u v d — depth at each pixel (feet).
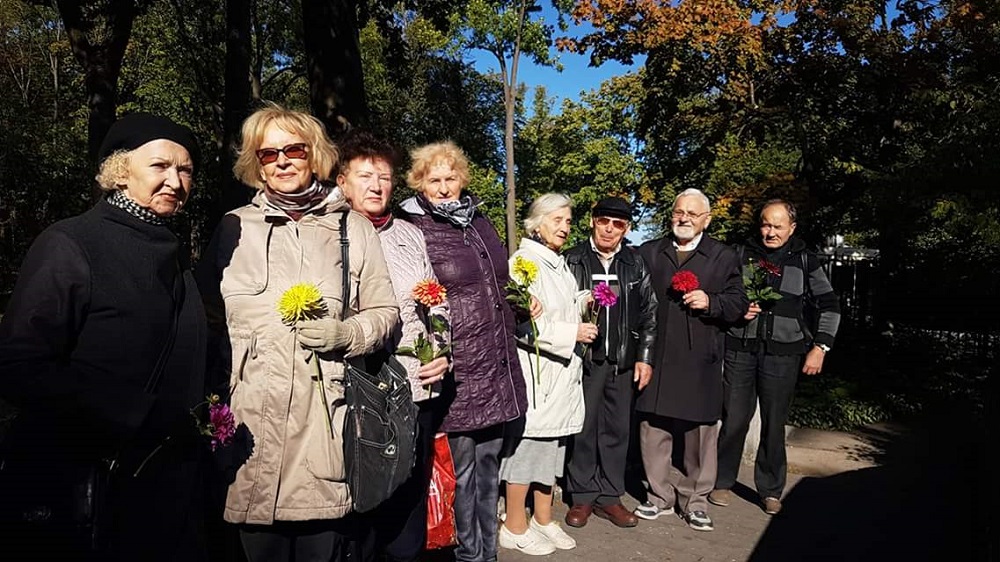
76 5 35.09
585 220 113.19
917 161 27.04
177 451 6.07
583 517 13.01
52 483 5.17
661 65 40.16
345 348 6.79
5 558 5.20
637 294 12.91
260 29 75.97
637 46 39.14
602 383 12.87
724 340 13.19
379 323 7.19
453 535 9.65
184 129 6.16
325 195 7.39
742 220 34.99
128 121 5.92
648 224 75.92
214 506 7.04
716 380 12.92
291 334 6.66
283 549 6.88
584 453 13.03
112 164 5.79
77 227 5.50
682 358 12.80
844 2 36.06
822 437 22.03
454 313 9.66
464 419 9.64
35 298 5.12
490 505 10.46
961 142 25.21
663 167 46.06
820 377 28.37
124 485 5.60
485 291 9.88
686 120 41.93
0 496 5.17
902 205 27.07
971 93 29.14
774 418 13.75
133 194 5.88
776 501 13.98
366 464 6.84
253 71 76.54
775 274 13.73
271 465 6.54
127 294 5.53
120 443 5.47
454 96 97.25
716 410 12.96
